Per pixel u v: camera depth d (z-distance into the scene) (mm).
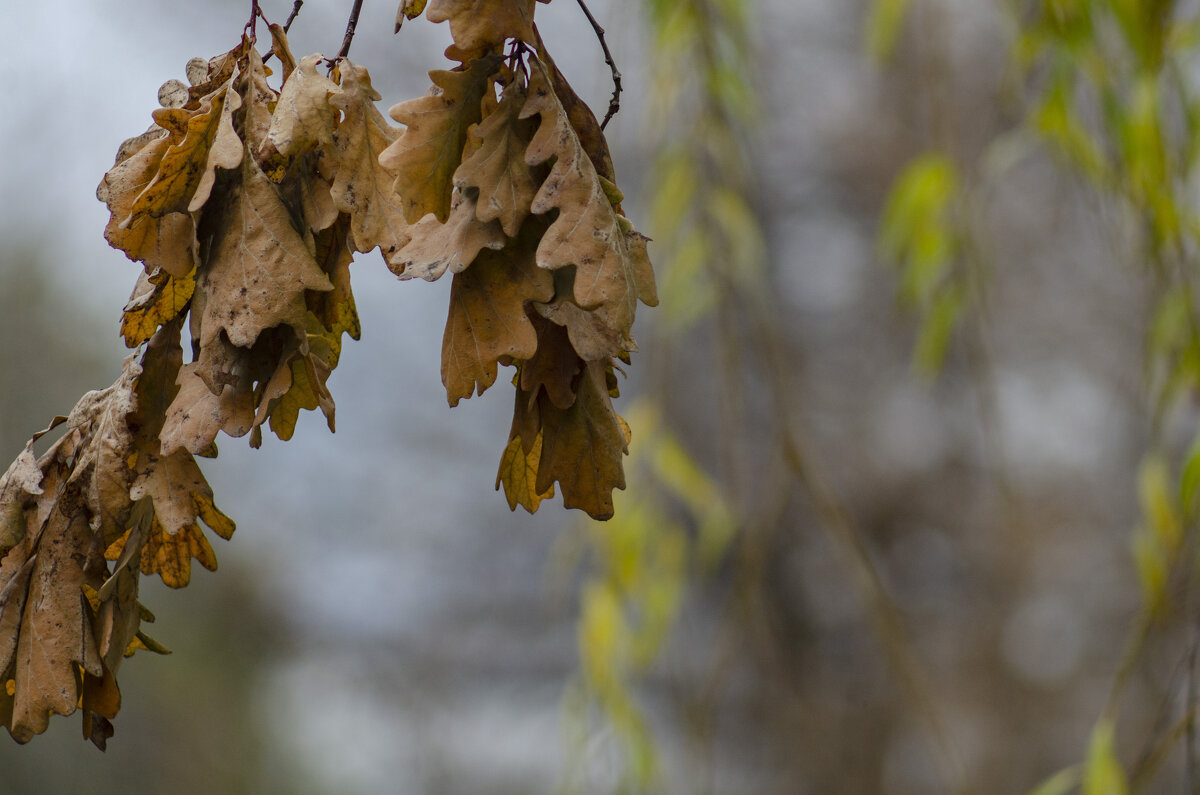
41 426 10836
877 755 9281
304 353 2154
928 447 10328
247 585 12438
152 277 2207
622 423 2201
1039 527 9453
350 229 2188
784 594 9406
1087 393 9477
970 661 9797
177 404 2168
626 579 3781
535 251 2156
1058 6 2959
